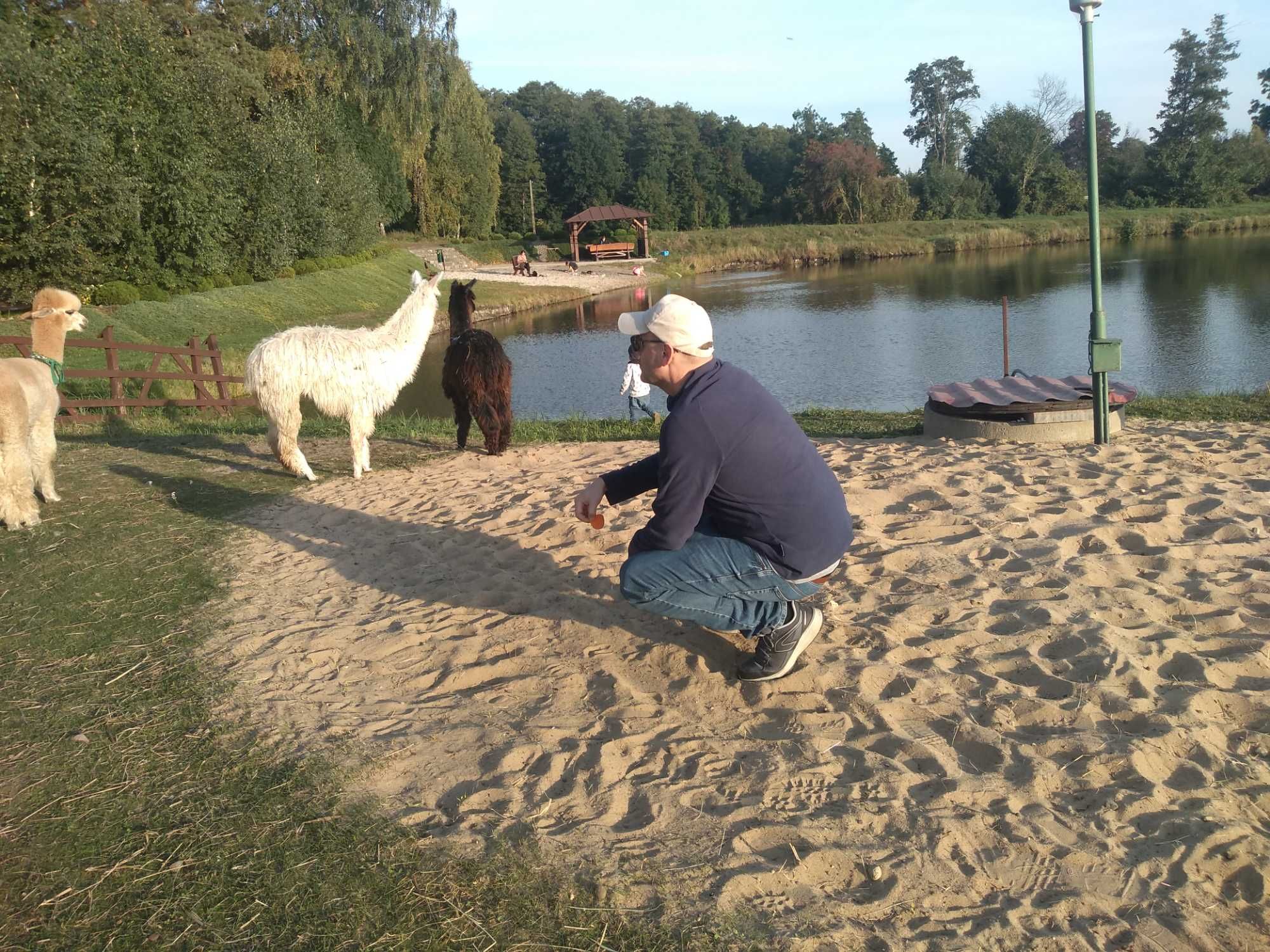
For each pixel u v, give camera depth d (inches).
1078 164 3890.3
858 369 932.6
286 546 246.2
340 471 337.4
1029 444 322.3
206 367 781.3
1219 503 231.8
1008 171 3346.5
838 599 187.6
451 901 109.9
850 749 136.5
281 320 1193.4
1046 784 125.9
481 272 2213.3
